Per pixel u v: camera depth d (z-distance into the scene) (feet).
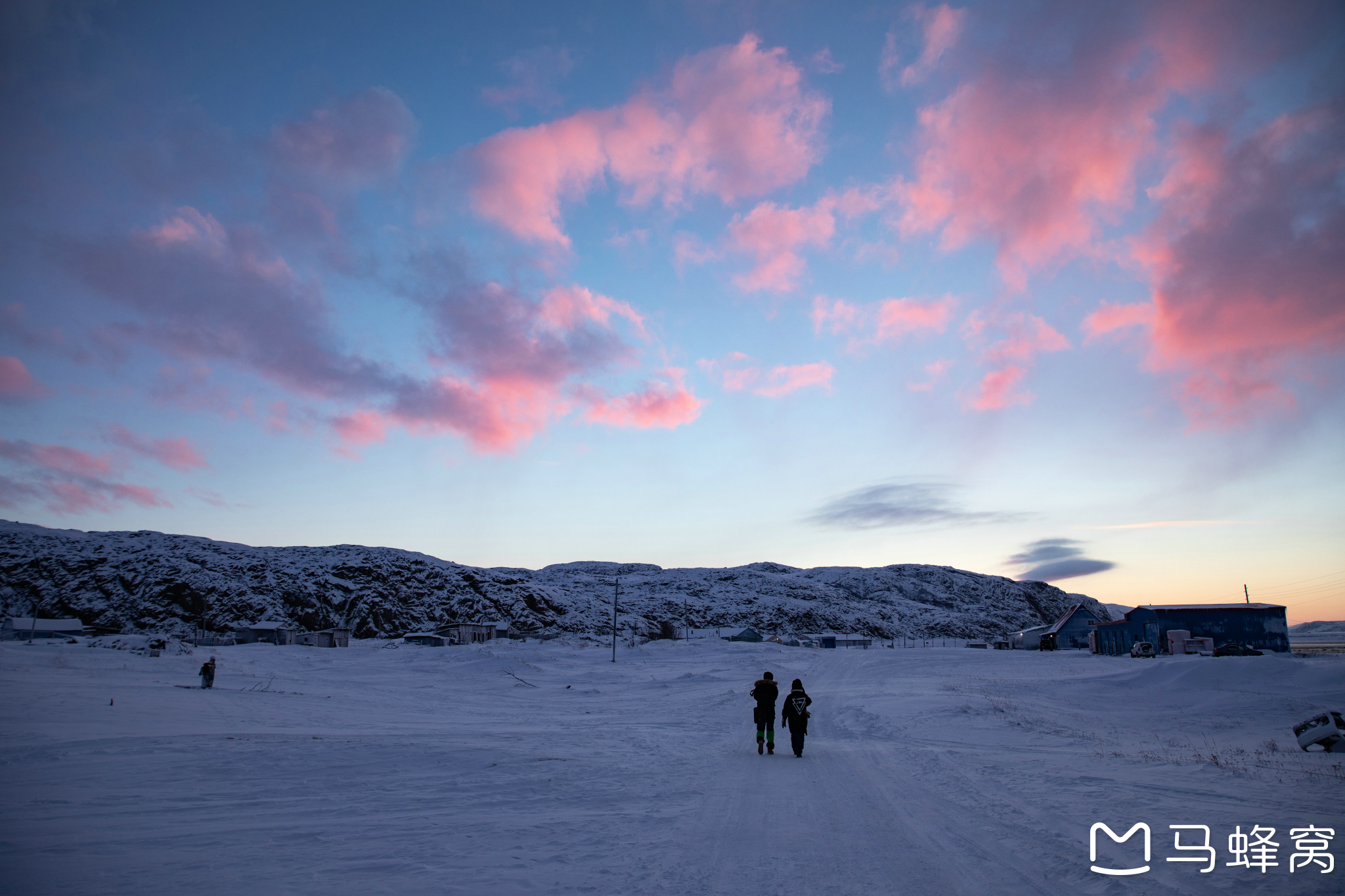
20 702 70.28
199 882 21.15
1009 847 24.47
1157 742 59.77
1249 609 223.92
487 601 418.31
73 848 24.71
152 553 414.21
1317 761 46.03
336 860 23.65
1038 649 320.70
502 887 20.80
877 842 25.49
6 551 401.70
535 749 48.34
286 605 363.76
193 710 72.90
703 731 65.00
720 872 22.17
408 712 83.97
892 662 216.33
